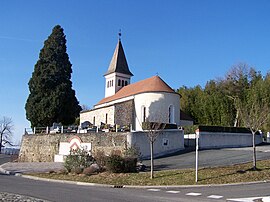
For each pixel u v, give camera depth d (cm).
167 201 1298
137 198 1377
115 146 3186
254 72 6575
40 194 1451
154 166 2533
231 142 3750
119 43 6406
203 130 3578
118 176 2102
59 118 4794
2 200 1160
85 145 3447
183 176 1984
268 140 4419
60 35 5053
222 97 6256
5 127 9288
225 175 1966
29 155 4328
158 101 4453
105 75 6394
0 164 3950
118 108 4650
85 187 1814
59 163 3591
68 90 4906
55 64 4906
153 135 2128
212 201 1302
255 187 1684
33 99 4809
